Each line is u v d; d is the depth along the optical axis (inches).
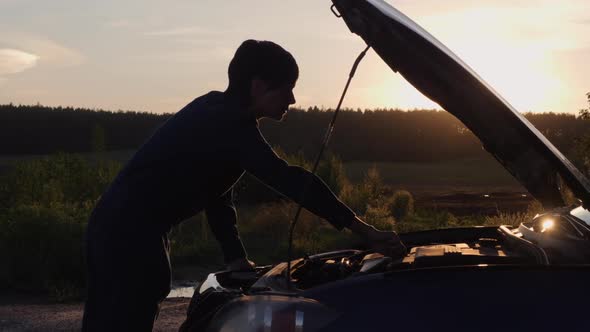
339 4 118.3
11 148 4005.9
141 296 120.3
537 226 142.9
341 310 105.7
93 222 124.1
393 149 3614.7
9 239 451.8
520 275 104.6
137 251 119.8
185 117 121.6
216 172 121.6
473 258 125.7
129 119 4429.1
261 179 118.9
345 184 885.2
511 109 122.0
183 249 546.3
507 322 102.3
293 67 123.7
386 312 104.7
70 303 384.5
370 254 143.6
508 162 142.7
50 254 445.7
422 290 105.2
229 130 119.3
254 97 123.0
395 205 826.2
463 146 3661.4
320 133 3757.4
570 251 121.4
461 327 102.7
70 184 731.4
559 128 3595.0
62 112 4439.0
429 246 138.6
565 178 122.0
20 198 660.7
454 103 130.2
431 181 1950.1
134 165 122.3
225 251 144.9
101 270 120.8
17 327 308.5
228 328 108.4
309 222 652.1
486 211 957.2
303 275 131.4
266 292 110.8
